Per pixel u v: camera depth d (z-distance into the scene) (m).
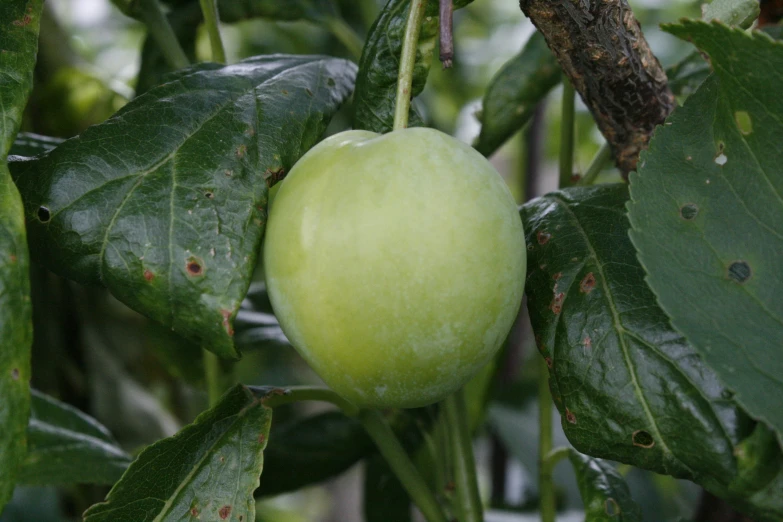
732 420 0.34
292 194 0.35
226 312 0.34
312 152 0.35
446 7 0.34
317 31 0.68
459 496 0.41
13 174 0.35
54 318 0.49
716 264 0.34
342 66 0.39
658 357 0.35
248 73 0.37
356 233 0.34
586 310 0.36
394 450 0.41
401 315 0.34
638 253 0.34
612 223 0.37
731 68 0.34
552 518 0.41
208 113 0.36
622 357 0.35
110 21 0.78
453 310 0.34
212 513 0.36
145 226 0.35
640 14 0.70
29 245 0.35
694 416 0.34
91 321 0.51
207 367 0.44
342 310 0.34
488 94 0.43
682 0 0.66
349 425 0.45
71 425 0.43
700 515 0.42
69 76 0.49
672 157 0.35
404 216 0.34
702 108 0.35
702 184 0.34
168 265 0.35
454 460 0.41
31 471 0.42
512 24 0.81
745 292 0.33
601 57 0.36
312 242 0.34
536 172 0.62
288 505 0.99
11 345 0.33
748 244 0.34
